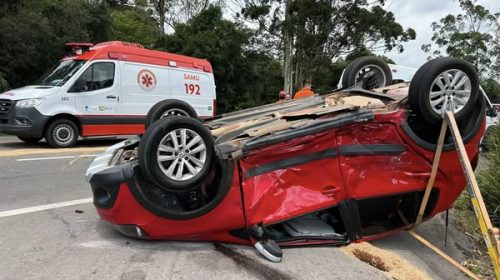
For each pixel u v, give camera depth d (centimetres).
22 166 802
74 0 2320
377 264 429
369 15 3044
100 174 406
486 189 689
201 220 412
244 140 419
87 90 1112
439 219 653
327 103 533
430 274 457
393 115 466
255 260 409
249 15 3250
